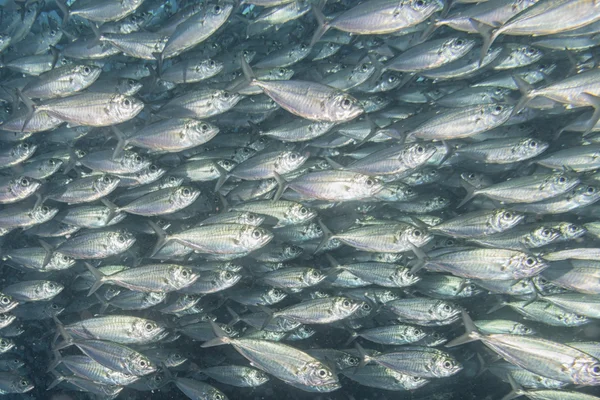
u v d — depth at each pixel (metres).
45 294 1.83
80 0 2.01
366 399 2.00
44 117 1.83
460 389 1.98
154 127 1.81
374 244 1.79
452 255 1.72
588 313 1.70
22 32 2.19
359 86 2.02
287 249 1.88
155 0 2.18
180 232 1.78
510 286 1.76
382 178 1.86
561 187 1.76
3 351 1.84
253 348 1.66
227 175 1.89
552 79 1.91
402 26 1.79
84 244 1.82
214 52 2.07
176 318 1.89
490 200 1.94
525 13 1.68
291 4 2.02
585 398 1.60
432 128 1.81
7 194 1.84
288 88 1.75
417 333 1.78
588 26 1.78
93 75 1.86
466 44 1.83
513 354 1.59
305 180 1.80
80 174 1.91
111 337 1.73
